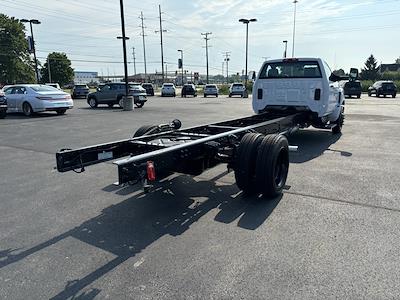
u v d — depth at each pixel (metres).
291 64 8.59
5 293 2.76
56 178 6.01
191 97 41.34
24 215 4.36
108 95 22.77
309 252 3.31
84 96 38.97
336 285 2.78
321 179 5.68
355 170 6.23
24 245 3.56
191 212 4.37
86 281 2.91
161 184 5.53
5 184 5.68
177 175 6.00
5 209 4.57
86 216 4.30
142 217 4.24
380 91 35.75
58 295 2.72
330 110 8.94
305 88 8.40
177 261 3.19
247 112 18.33
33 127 12.61
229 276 2.93
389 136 10.04
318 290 2.72
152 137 5.45
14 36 76.00
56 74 93.00
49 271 3.07
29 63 78.56
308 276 2.91
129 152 5.03
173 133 5.74
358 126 12.30
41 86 17.44
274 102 8.84
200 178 5.83
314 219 4.07
